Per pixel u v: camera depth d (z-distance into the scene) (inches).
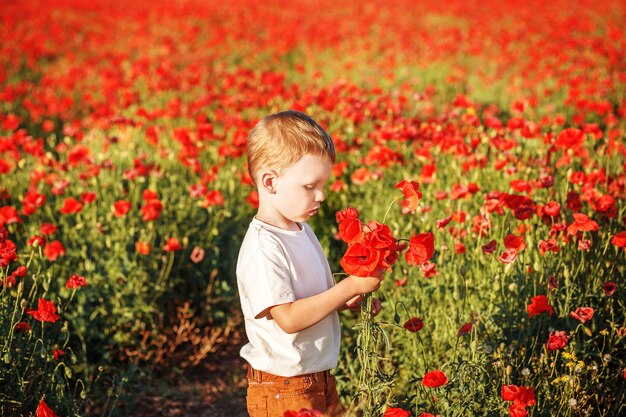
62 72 421.4
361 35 545.3
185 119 264.1
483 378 94.5
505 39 482.9
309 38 530.3
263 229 76.5
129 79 327.6
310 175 74.6
